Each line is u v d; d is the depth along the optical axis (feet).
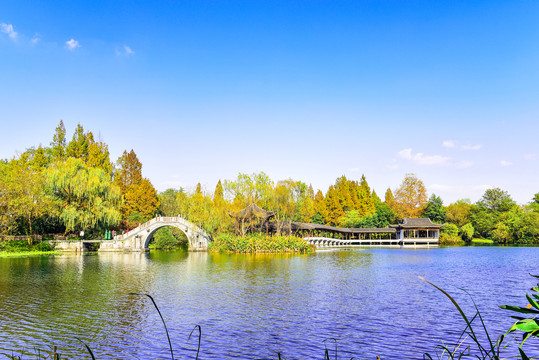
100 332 52.01
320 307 66.90
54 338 49.26
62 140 269.64
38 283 91.40
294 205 247.09
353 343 48.24
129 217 257.55
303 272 115.03
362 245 311.27
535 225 306.35
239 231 222.28
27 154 256.11
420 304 69.62
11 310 63.62
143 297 75.15
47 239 196.34
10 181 177.68
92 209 196.34
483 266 139.03
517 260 164.66
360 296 76.89
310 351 45.34
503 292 83.30
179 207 258.16
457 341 49.11
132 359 42.52
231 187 228.22
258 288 85.71
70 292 79.71
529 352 44.55
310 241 266.77
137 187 273.33
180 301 71.51
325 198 385.09
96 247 214.48
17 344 46.73
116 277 102.32
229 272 114.42
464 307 67.56
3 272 111.96
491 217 350.23
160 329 53.52
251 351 45.32
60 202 187.01
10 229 185.16
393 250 242.99
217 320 58.34
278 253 195.52
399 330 53.62
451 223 362.12
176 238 261.85
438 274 114.42
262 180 231.91
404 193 380.58
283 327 54.85
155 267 127.03
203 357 43.29
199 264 138.21
